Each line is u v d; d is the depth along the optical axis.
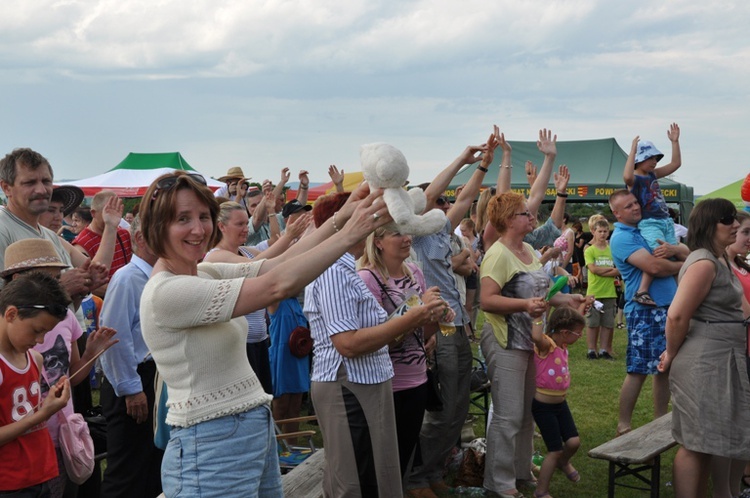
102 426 4.59
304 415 7.25
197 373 2.45
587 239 16.61
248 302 2.34
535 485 5.56
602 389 8.52
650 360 6.41
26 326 3.18
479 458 5.41
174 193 2.44
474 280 9.65
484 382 5.90
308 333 6.20
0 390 3.16
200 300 2.35
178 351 2.43
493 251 5.15
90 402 4.84
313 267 2.30
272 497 2.74
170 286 2.38
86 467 3.73
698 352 4.43
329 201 3.97
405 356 4.23
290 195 16.75
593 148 18.97
